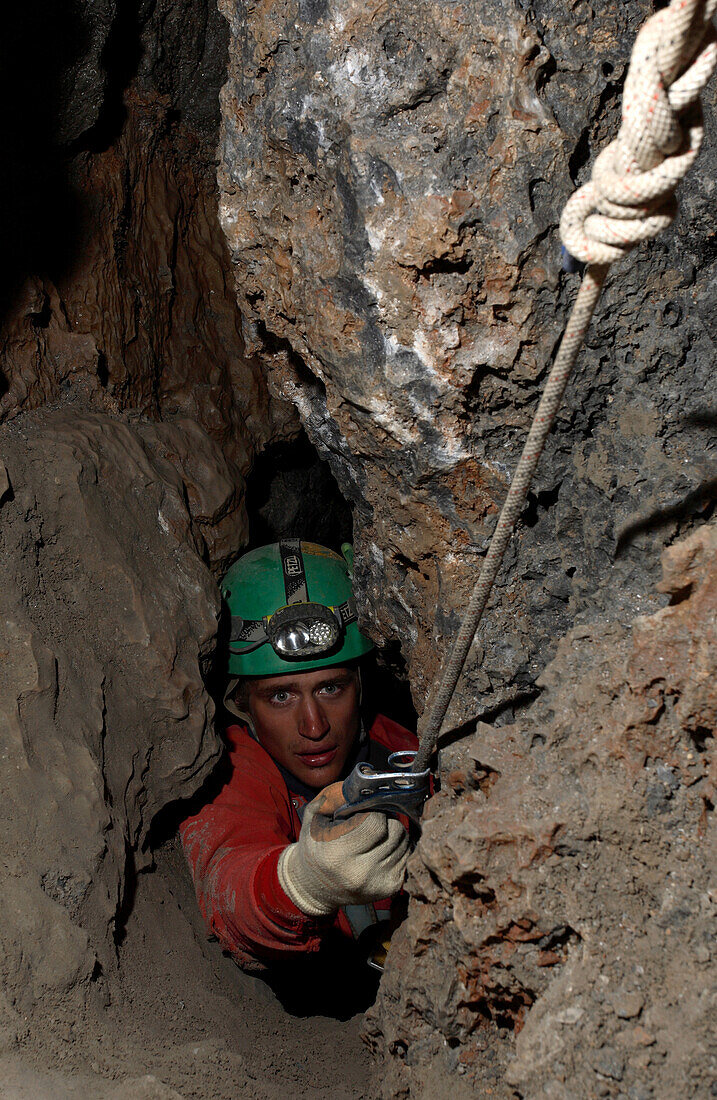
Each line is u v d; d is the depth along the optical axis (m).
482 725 1.49
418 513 1.85
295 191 1.76
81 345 2.64
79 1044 1.47
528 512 1.80
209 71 3.08
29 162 2.54
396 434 1.74
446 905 1.48
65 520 2.12
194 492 2.74
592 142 1.62
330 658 2.85
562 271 1.57
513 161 1.51
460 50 1.50
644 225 0.90
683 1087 1.07
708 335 1.59
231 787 2.77
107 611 2.16
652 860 1.22
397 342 1.65
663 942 1.18
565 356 0.98
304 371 2.08
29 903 1.54
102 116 2.80
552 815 1.28
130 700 2.17
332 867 1.77
